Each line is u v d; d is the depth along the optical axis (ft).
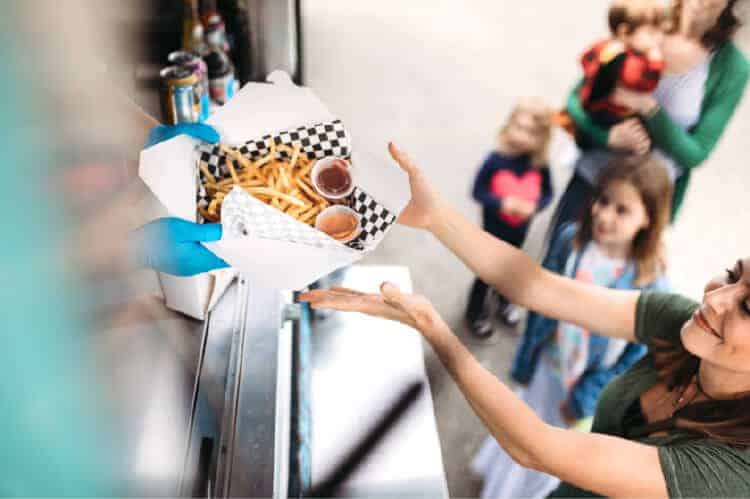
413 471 4.76
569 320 5.54
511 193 8.82
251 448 3.19
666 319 5.04
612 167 7.48
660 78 7.01
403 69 11.82
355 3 13.64
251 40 5.81
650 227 7.54
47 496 1.59
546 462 4.11
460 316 9.16
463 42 12.69
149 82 4.10
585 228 7.89
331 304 4.41
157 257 2.83
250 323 3.79
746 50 6.78
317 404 5.11
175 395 2.92
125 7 3.15
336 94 11.26
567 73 11.55
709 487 3.91
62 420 1.64
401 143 10.52
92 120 1.85
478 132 10.81
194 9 5.08
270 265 2.88
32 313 1.48
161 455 2.53
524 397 8.32
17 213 1.40
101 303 1.95
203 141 3.41
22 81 1.39
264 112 3.59
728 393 4.18
